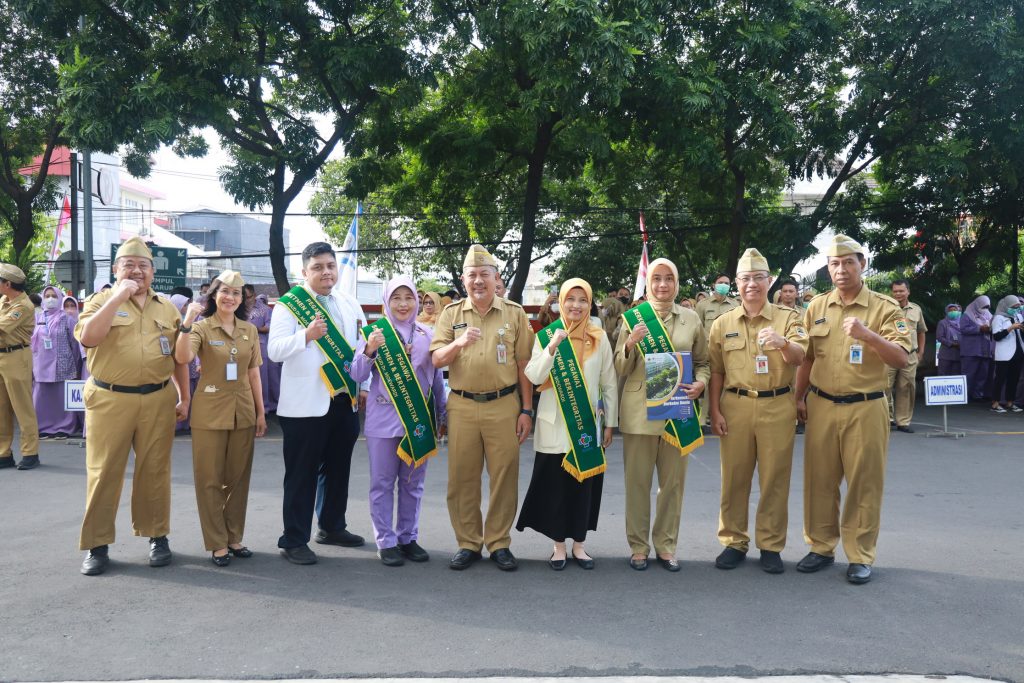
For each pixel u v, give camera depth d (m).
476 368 5.21
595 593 4.75
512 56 13.25
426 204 19.23
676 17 13.91
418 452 5.29
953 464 8.76
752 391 5.21
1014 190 16.59
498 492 5.29
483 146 14.94
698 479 8.05
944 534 6.02
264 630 4.16
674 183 20.16
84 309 5.12
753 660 3.79
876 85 15.48
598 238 23.56
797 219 17.30
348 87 13.59
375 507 5.34
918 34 15.28
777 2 13.73
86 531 5.06
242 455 5.43
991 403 14.48
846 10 15.74
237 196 15.23
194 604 4.55
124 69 12.34
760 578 5.05
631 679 3.56
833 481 5.21
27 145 18.16
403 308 5.49
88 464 5.12
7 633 4.12
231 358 5.31
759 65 13.84
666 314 5.37
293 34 13.69
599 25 11.45
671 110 13.35
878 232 18.47
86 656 3.83
